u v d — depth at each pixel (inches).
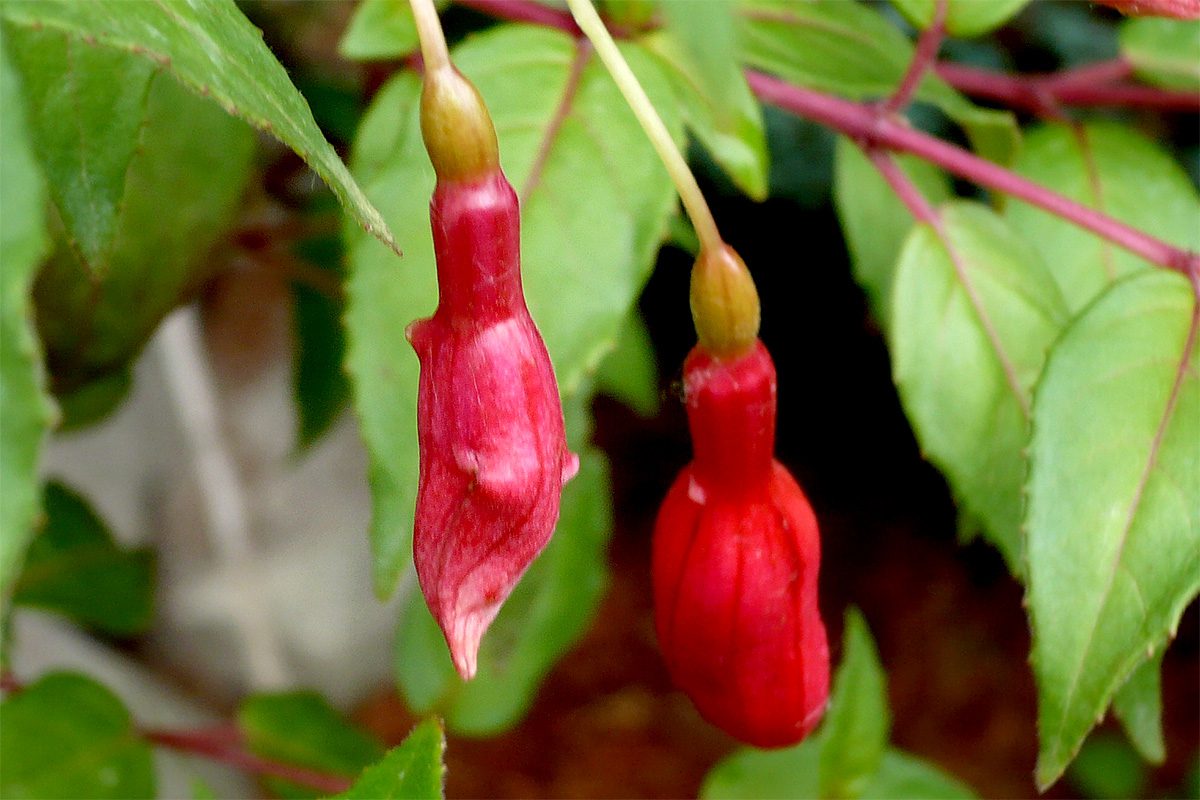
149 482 22.8
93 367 13.1
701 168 22.8
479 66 11.3
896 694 27.6
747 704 10.9
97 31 9.4
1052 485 11.1
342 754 14.6
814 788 13.8
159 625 23.6
